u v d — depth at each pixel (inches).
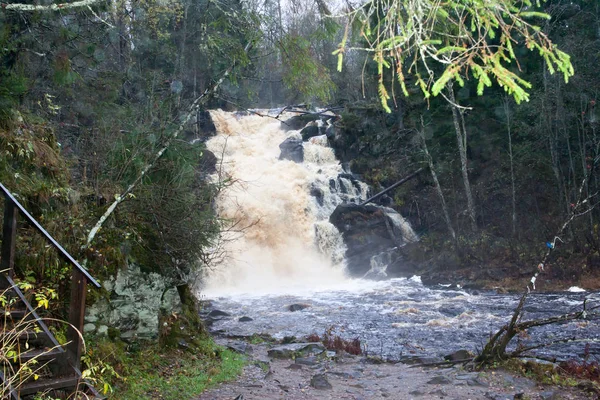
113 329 337.4
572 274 925.2
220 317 729.0
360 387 355.9
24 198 316.5
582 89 1050.7
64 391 208.2
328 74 369.4
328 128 1547.7
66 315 294.2
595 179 1027.3
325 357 462.6
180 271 429.1
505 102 1147.9
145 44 826.2
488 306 769.6
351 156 1492.4
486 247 1068.5
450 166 1274.6
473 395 324.2
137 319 360.5
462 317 695.1
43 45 418.3
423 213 1279.5
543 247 1015.0
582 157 1021.2
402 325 658.8
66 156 416.8
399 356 486.9
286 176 1322.6
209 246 449.4
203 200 428.5
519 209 1150.3
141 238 382.9
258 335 579.5
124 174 397.4
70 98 490.9
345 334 611.8
